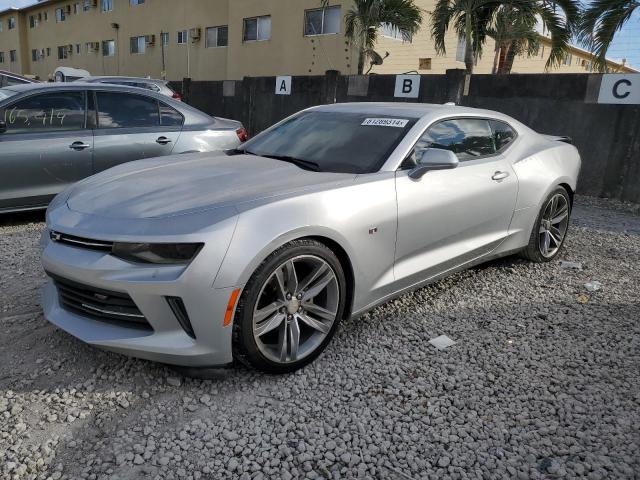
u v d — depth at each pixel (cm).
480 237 436
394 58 1759
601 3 977
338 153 385
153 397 288
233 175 345
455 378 314
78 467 237
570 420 277
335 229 314
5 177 574
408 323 386
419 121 398
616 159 872
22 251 520
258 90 1426
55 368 311
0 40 4209
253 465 240
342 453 250
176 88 1686
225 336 280
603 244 616
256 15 2044
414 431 266
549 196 501
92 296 293
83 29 3244
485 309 415
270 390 297
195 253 271
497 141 469
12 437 254
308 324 315
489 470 242
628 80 845
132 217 289
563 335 374
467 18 1198
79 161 614
